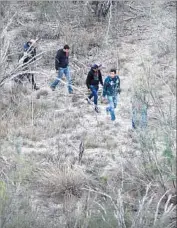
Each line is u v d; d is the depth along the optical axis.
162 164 22.73
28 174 23.20
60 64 39.12
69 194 22.39
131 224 18.72
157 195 21.86
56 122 33.16
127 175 23.66
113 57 48.06
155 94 26.52
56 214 20.67
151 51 46.94
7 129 30.30
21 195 20.73
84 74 44.84
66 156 27.14
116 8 55.34
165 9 54.44
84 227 18.58
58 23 52.22
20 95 36.88
